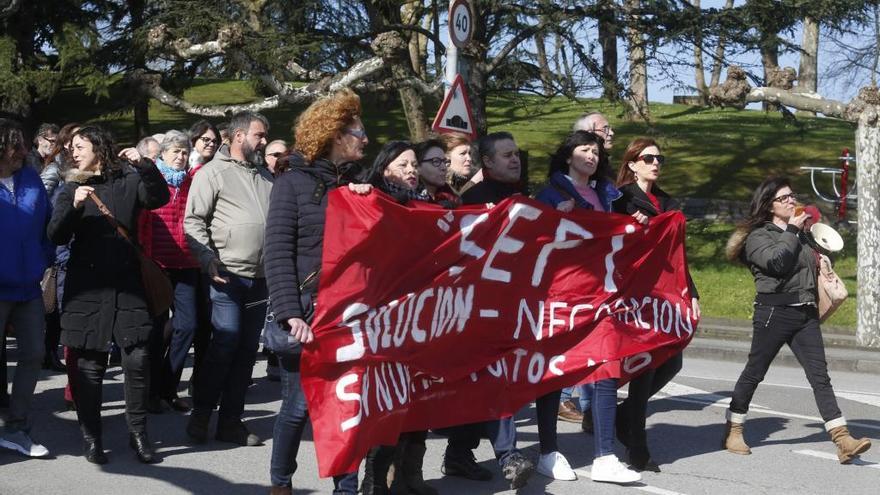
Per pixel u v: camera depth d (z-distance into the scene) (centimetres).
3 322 642
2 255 632
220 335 702
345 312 511
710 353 1478
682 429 830
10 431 662
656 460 715
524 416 851
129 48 2053
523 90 2102
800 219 708
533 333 619
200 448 696
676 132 3216
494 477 654
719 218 2450
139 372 649
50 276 794
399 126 3372
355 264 513
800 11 1941
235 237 704
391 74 1870
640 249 666
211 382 704
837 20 1980
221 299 702
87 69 2125
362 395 517
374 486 548
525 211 605
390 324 536
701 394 1017
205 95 3738
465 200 634
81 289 629
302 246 509
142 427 657
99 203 624
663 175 2766
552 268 625
